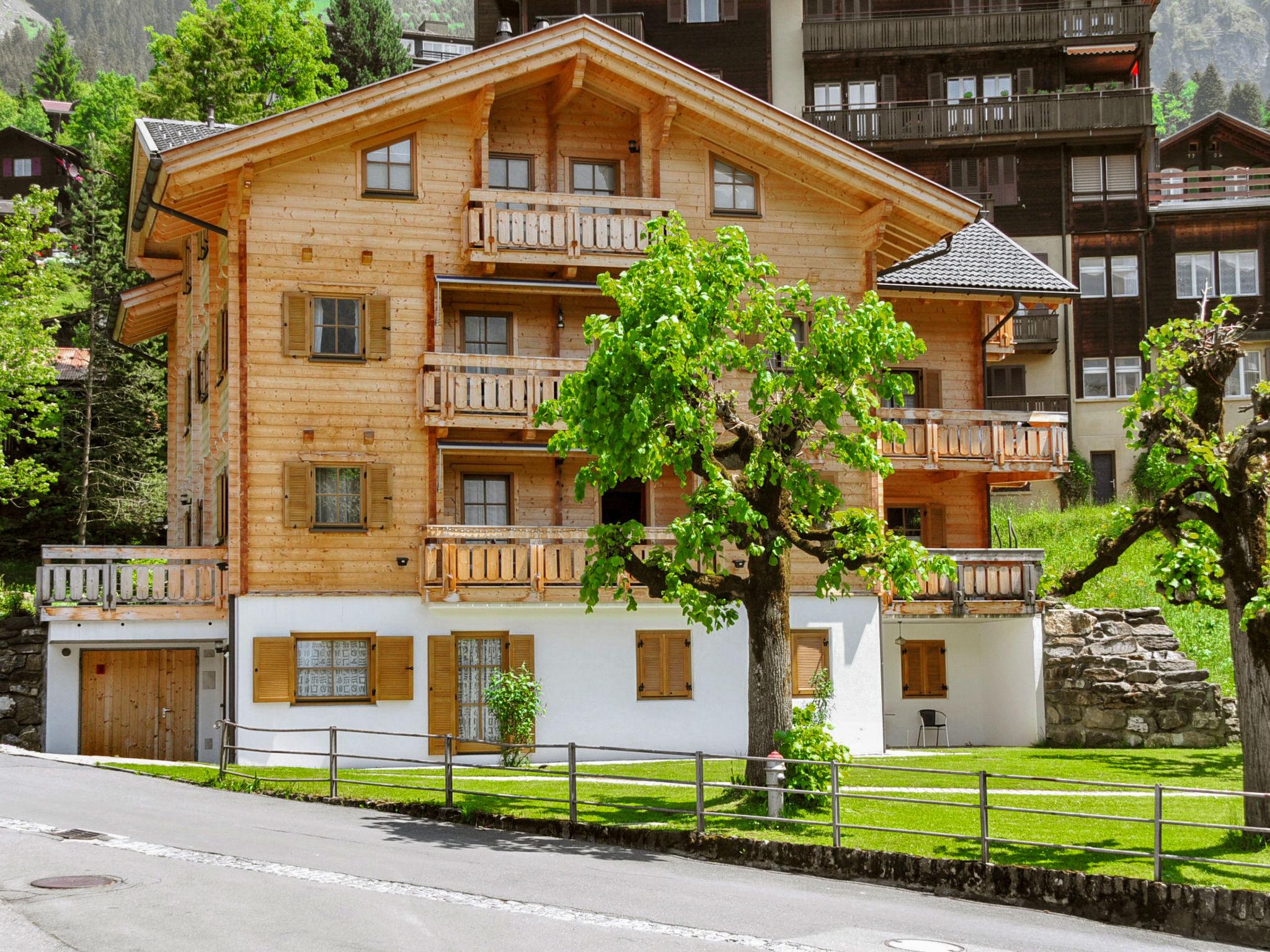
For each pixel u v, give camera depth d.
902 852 16.67
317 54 62.19
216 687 29.39
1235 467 17.70
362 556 27.69
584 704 28.17
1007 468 32.59
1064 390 53.03
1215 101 194.88
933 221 30.73
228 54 57.81
